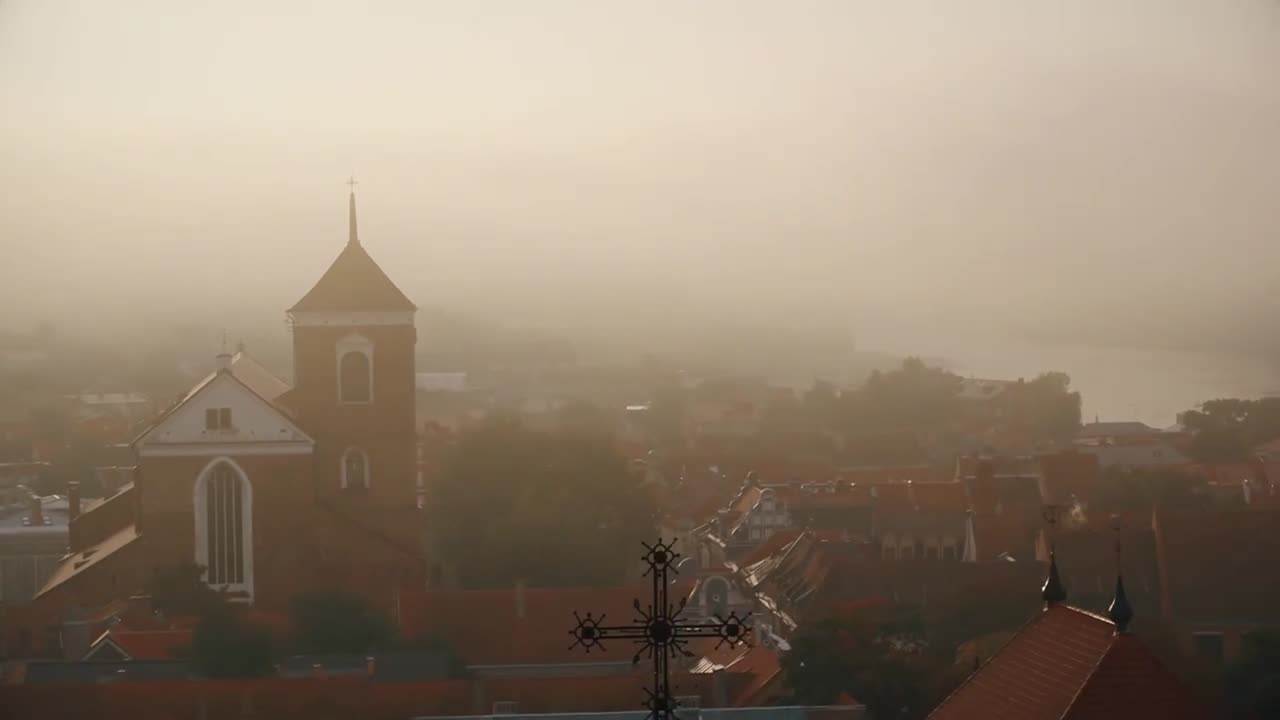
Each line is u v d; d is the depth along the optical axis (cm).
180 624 7819
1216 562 8175
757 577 8488
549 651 7288
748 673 6128
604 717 5375
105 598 8600
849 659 5978
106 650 7288
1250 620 7769
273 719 6397
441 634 7569
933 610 7194
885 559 7900
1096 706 2700
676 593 7906
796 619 7012
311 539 8956
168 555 8769
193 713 6400
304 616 7975
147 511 8800
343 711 6378
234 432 8919
